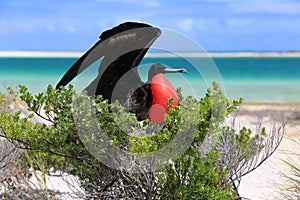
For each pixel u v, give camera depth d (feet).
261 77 186.60
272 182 27.94
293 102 87.97
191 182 20.11
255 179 28.66
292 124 50.88
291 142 37.68
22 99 21.79
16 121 21.94
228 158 22.61
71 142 21.11
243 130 24.02
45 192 22.99
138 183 20.84
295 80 173.17
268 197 26.05
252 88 141.49
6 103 24.81
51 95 21.44
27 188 23.65
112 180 21.62
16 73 217.15
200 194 20.16
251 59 293.23
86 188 22.44
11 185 23.56
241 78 183.32
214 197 20.11
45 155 24.57
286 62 260.01
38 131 21.58
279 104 81.92
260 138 24.54
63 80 23.16
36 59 314.96
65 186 25.90
